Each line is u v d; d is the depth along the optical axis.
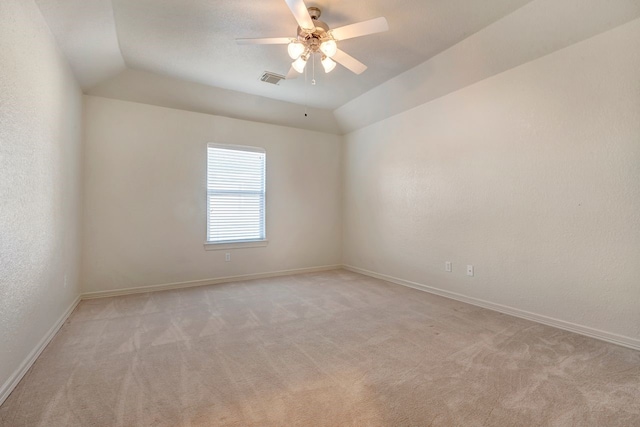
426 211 3.82
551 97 2.60
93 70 3.12
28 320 1.94
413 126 3.99
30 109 1.98
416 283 3.97
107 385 1.75
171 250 3.97
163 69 3.40
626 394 1.64
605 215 2.31
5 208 1.65
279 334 2.50
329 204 5.27
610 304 2.29
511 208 2.91
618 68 2.22
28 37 1.94
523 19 2.47
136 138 3.76
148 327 2.64
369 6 2.37
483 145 3.15
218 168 4.32
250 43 2.37
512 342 2.31
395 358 2.08
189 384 1.76
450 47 2.98
